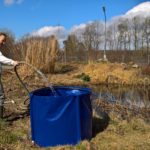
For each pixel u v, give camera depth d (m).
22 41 18.23
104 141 6.45
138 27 32.56
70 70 19.97
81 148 5.88
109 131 7.07
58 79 16.62
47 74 18.08
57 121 5.96
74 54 30.72
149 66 19.17
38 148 6.02
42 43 18.12
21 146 6.10
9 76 14.47
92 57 27.03
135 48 31.28
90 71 18.19
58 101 5.93
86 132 6.20
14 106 8.70
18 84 12.72
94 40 33.06
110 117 8.04
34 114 6.12
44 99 5.96
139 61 26.25
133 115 8.76
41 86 12.78
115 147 6.16
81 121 6.04
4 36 7.20
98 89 15.23
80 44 32.03
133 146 6.26
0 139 6.26
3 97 7.41
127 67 19.59
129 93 14.02
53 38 18.92
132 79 17.02
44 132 6.04
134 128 7.38
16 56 17.42
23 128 7.02
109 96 11.57
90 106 6.33
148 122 8.25
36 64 17.70
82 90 6.68
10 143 6.22
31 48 17.58
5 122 7.22
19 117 7.77
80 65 22.39
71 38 31.59
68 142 6.03
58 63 21.03
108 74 17.59
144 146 6.30
